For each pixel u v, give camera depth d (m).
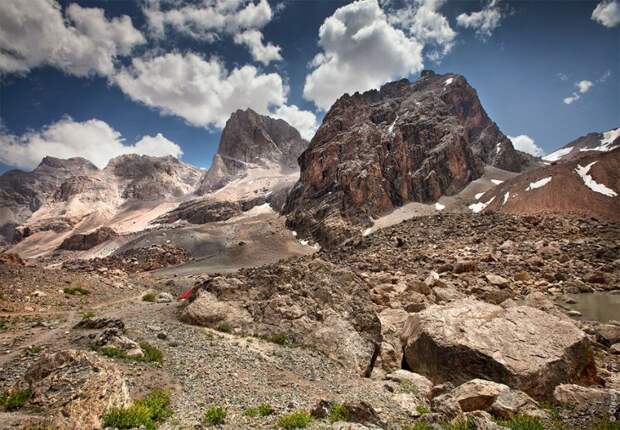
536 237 76.75
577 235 75.31
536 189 120.44
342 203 157.88
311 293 27.12
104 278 55.47
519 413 13.77
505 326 20.66
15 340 21.59
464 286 46.50
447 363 19.31
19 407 12.01
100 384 12.46
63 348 19.33
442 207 149.50
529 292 45.12
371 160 167.12
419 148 177.88
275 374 18.70
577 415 14.38
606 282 47.62
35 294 36.16
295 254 137.75
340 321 24.38
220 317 25.84
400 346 24.67
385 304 35.72
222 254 148.62
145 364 17.73
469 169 177.25
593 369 19.19
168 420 12.58
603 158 118.94
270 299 26.83
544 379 17.08
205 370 18.02
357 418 12.91
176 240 175.75
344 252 98.50
